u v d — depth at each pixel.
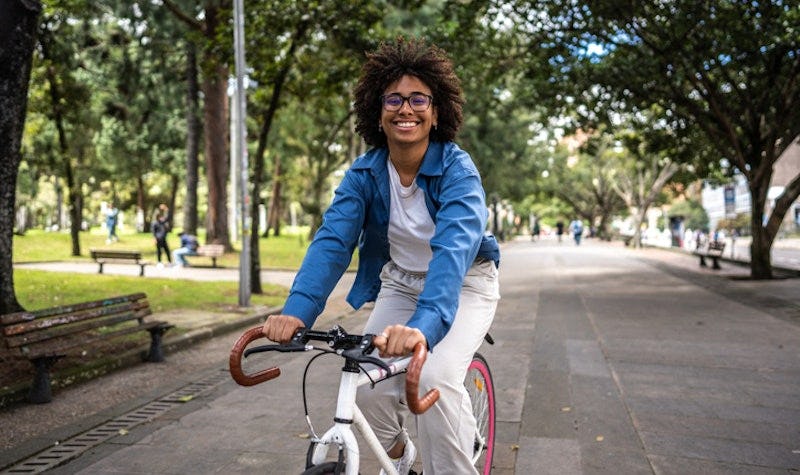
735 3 11.60
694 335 7.73
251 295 12.01
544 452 3.86
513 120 30.44
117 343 7.10
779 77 14.38
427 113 2.22
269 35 11.51
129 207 57.88
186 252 18.80
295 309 2.04
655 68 13.83
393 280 2.52
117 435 4.32
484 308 2.43
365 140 2.44
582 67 14.73
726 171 18.16
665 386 5.38
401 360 2.21
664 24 12.93
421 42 2.29
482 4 13.35
